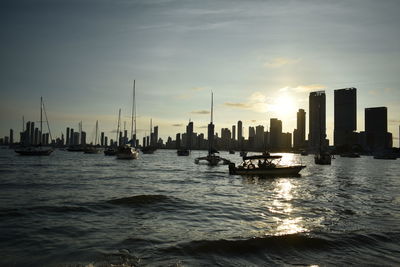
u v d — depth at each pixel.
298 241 13.89
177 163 88.12
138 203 23.09
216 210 21.33
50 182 36.38
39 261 11.45
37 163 74.44
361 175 56.72
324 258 12.12
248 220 18.38
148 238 14.23
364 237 14.88
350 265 11.45
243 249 12.86
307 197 27.94
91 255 12.05
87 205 22.11
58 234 14.86
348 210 22.00
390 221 18.64
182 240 13.95
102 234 14.91
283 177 47.72
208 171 58.31
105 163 80.62
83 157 115.50
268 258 12.01
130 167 67.31
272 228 16.44
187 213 20.23
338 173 60.56
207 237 14.48
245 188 34.12
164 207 22.05
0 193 27.59
